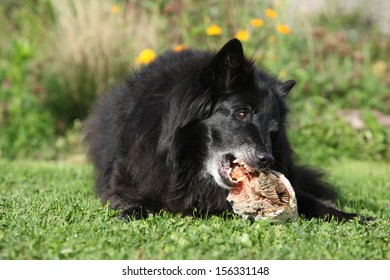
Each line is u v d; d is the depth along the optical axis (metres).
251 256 6.22
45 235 6.71
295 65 17.56
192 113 8.07
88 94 18.02
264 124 8.16
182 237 6.62
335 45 19.45
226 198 8.28
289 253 6.38
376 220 7.91
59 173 12.81
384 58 21.69
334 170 15.22
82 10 18.28
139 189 8.70
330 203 9.26
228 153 8.05
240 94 8.11
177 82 8.38
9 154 17.11
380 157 17.16
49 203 8.44
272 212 7.59
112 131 9.54
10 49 19.19
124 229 7.04
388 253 6.52
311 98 17.67
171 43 17.55
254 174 7.95
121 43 17.77
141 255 6.22
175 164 8.31
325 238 6.96
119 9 18.19
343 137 17.08
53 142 17.80
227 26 17.47
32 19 20.34
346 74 18.98
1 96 17.39
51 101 18.25
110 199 8.66
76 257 6.17
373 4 26.09
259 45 16.88
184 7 17.19
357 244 6.71
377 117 17.66
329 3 23.27
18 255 6.18
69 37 18.25
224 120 8.09
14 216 7.62
